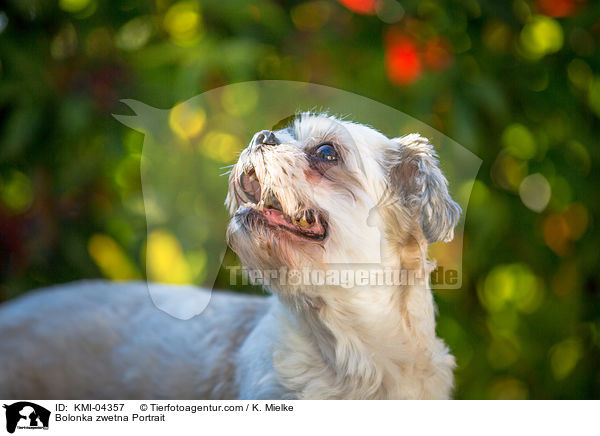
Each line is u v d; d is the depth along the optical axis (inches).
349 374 99.9
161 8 142.9
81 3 141.6
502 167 150.6
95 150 140.0
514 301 157.6
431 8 137.6
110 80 137.6
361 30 137.8
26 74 137.6
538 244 152.8
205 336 117.3
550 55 145.6
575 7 139.1
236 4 133.2
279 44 136.4
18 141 134.8
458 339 151.5
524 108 148.2
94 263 148.5
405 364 101.1
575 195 148.4
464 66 139.9
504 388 158.6
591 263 149.5
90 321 120.8
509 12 139.6
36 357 114.9
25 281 143.6
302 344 102.6
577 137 146.1
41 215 141.4
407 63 128.4
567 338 155.9
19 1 134.6
